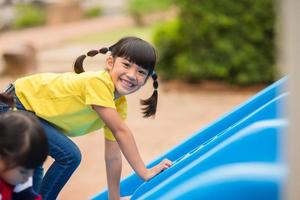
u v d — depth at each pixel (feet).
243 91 30.48
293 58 4.36
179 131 23.26
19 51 38.45
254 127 6.96
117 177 9.93
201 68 30.71
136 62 8.82
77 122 9.52
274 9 29.53
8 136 6.59
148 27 67.05
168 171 8.47
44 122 9.55
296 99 4.43
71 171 9.65
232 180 5.78
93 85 8.84
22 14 76.33
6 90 9.89
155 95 9.98
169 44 31.71
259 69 30.30
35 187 9.53
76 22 77.92
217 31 30.07
